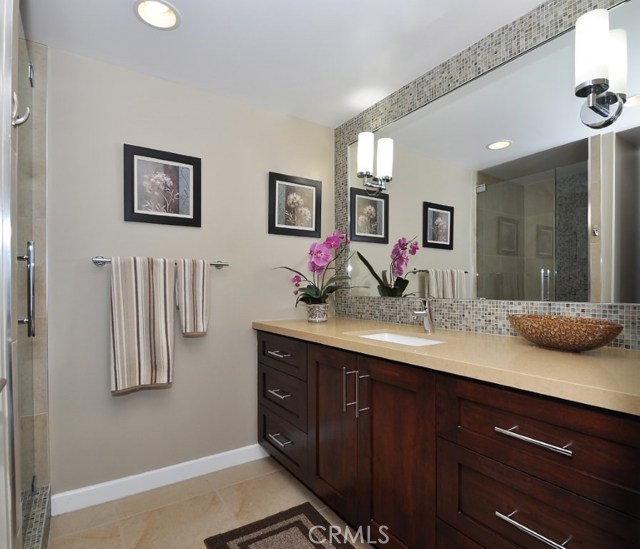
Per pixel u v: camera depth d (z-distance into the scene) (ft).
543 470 2.95
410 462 4.13
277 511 5.76
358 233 8.06
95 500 5.90
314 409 5.83
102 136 6.04
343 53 5.87
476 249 5.74
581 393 2.70
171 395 6.64
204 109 7.02
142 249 6.36
